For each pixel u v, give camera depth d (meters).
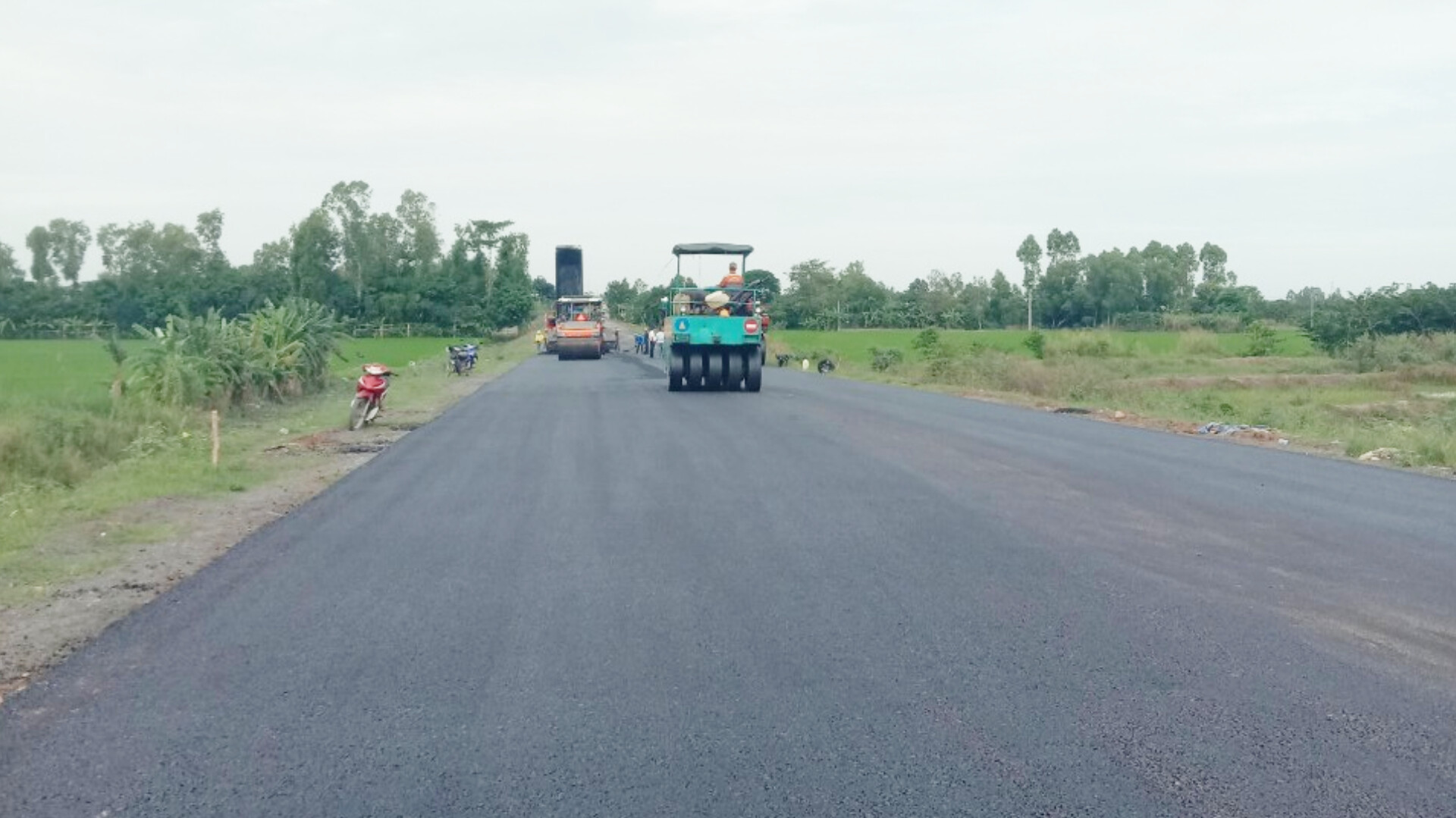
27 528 11.16
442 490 13.47
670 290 31.70
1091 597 8.25
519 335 102.50
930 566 9.27
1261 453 17.28
